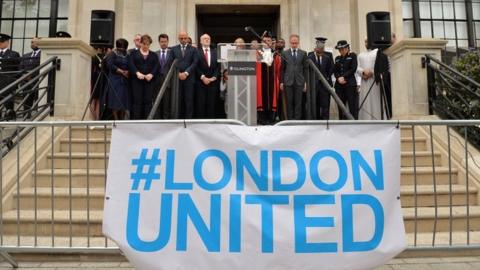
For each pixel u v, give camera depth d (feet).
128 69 21.93
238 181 9.85
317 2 33.37
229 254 9.52
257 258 9.50
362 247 9.59
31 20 36.81
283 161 9.94
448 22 37.81
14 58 25.20
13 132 18.99
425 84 22.97
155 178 9.91
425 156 19.04
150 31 32.45
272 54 23.18
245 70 17.43
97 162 18.16
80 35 32.83
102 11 23.73
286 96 22.24
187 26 33.24
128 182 9.93
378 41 24.67
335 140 10.07
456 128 19.75
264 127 10.10
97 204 15.71
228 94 17.46
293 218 9.66
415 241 11.93
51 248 11.45
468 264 12.75
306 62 22.30
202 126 10.09
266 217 9.65
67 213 15.10
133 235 9.66
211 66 22.15
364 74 25.12
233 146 9.99
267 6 34.27
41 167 17.84
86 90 23.02
